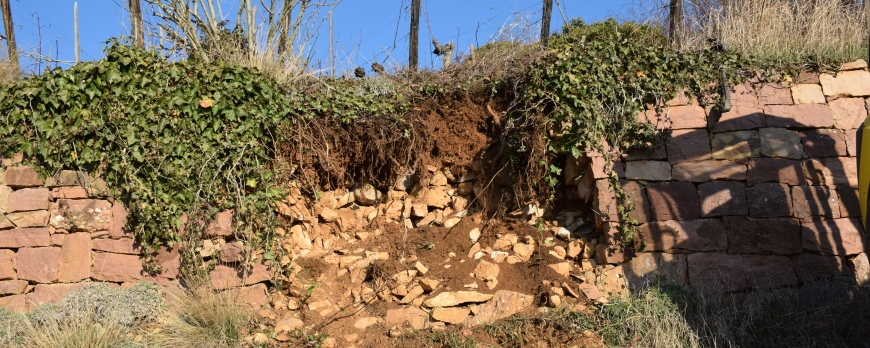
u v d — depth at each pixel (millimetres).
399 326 5949
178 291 6223
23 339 5652
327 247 6938
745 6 7945
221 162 6414
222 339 5695
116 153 6348
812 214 6461
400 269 6477
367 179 7293
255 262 6406
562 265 6430
